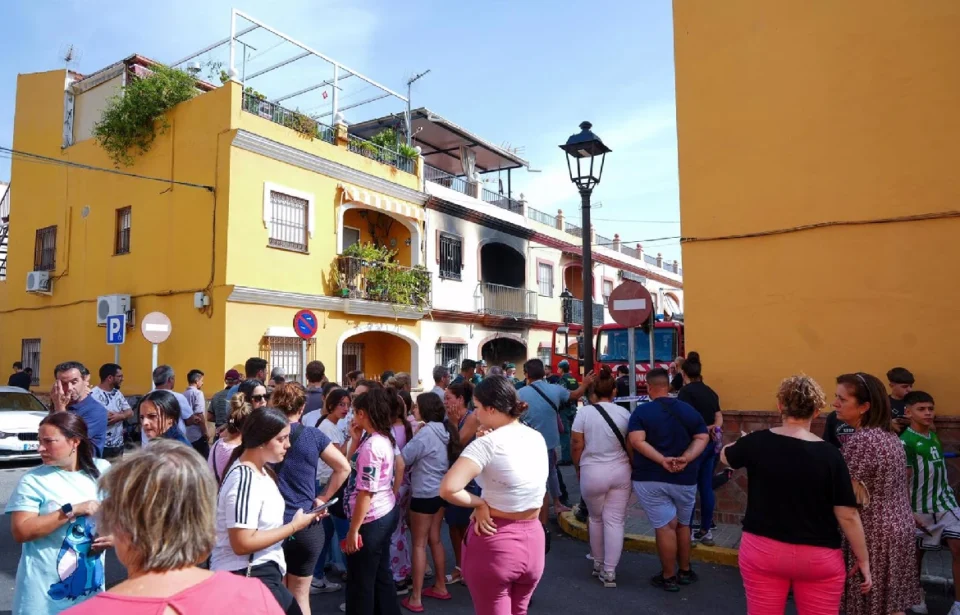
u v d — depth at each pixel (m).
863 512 3.90
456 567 5.88
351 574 4.19
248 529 3.21
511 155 25.34
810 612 3.38
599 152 9.13
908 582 3.85
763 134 7.38
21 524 3.08
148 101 15.44
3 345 19.55
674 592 5.59
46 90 18.83
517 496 3.44
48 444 3.23
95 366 16.62
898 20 6.77
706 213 7.65
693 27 7.85
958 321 6.34
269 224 15.05
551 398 7.62
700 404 6.64
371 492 4.16
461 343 21.16
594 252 29.97
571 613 5.13
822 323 6.94
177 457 1.75
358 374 9.66
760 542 3.47
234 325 14.17
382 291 17.72
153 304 15.48
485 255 24.84
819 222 7.02
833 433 5.41
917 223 6.57
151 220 15.77
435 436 5.26
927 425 4.80
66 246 17.77
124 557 1.67
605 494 5.80
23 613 3.09
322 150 16.56
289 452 4.09
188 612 1.55
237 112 14.48
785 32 7.31
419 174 19.86
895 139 6.72
